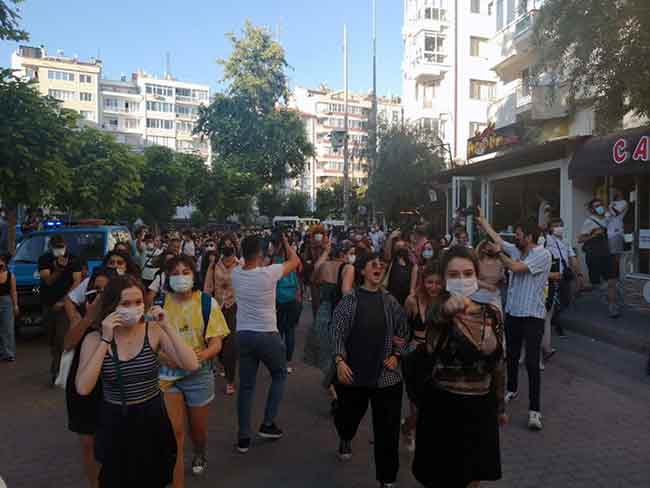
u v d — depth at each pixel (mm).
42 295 7512
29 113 12898
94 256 11570
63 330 7309
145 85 96500
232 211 49344
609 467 4680
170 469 3346
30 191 13070
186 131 100375
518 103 22312
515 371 6277
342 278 6094
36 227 19219
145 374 3246
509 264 5734
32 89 13328
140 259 13102
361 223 34156
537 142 18703
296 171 53531
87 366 3119
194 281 4461
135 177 24156
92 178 22188
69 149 14102
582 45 9773
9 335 8922
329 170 94875
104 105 93625
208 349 4355
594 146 13398
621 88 9766
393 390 4297
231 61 51531
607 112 10297
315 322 5984
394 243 6777
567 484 4371
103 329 3133
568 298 9805
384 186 26531
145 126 96312
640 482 4410
